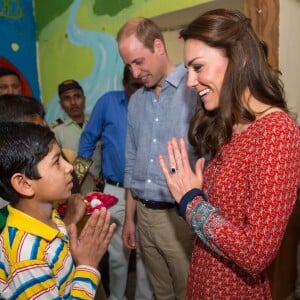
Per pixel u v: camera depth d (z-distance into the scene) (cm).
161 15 243
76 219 112
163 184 151
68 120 271
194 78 87
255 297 91
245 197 81
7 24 315
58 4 312
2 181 80
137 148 163
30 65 338
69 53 314
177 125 146
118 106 217
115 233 214
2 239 81
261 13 171
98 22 285
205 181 94
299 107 212
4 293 80
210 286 92
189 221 83
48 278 78
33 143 79
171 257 159
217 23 80
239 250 73
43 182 81
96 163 248
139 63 143
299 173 76
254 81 81
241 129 87
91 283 84
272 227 71
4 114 101
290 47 196
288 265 217
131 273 257
